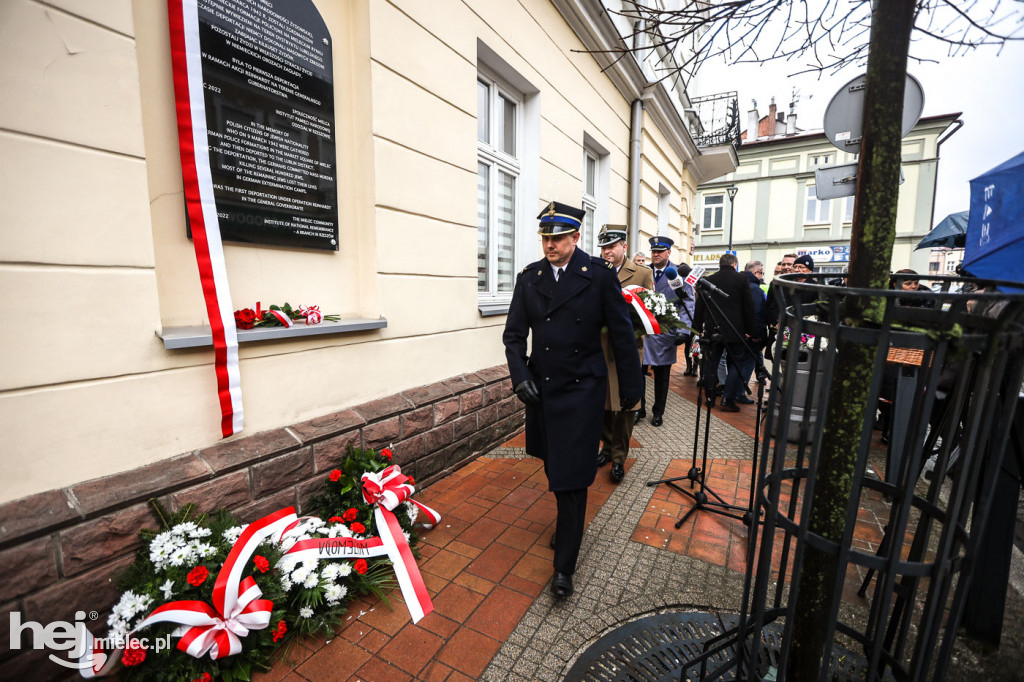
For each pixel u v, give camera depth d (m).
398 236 3.03
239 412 2.15
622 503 3.11
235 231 2.22
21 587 1.48
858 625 2.00
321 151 2.61
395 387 3.08
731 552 2.56
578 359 2.23
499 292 4.82
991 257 2.67
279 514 2.17
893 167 1.16
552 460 2.18
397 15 2.92
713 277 5.08
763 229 26.09
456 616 2.05
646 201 8.19
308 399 2.52
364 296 2.95
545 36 4.85
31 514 1.53
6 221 1.50
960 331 0.98
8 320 1.52
